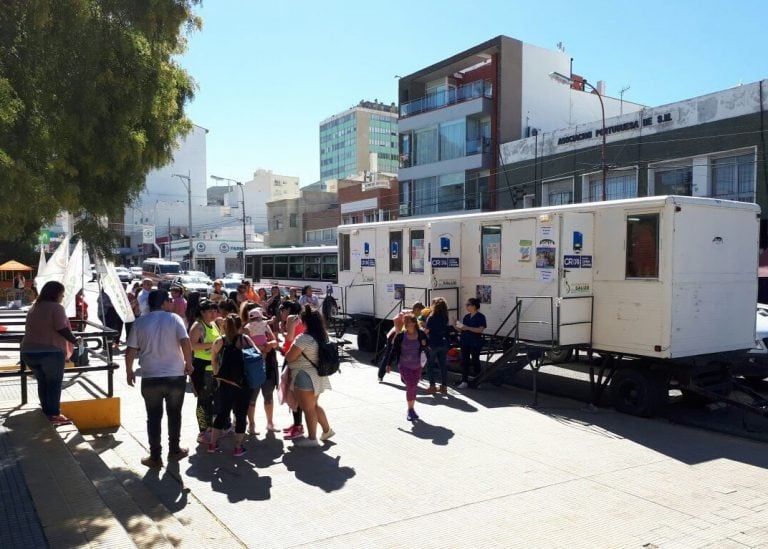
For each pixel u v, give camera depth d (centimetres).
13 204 614
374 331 1480
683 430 837
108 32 704
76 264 1069
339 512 538
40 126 648
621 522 520
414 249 1302
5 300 2908
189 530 496
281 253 2358
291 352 728
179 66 892
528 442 762
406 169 3656
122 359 1337
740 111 2106
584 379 1227
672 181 2342
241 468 653
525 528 505
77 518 431
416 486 602
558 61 3478
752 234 1005
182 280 3588
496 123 3250
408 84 3791
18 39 646
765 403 898
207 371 740
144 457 679
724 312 963
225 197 8525
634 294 938
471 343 1098
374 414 891
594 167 2603
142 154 795
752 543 480
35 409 746
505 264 1129
